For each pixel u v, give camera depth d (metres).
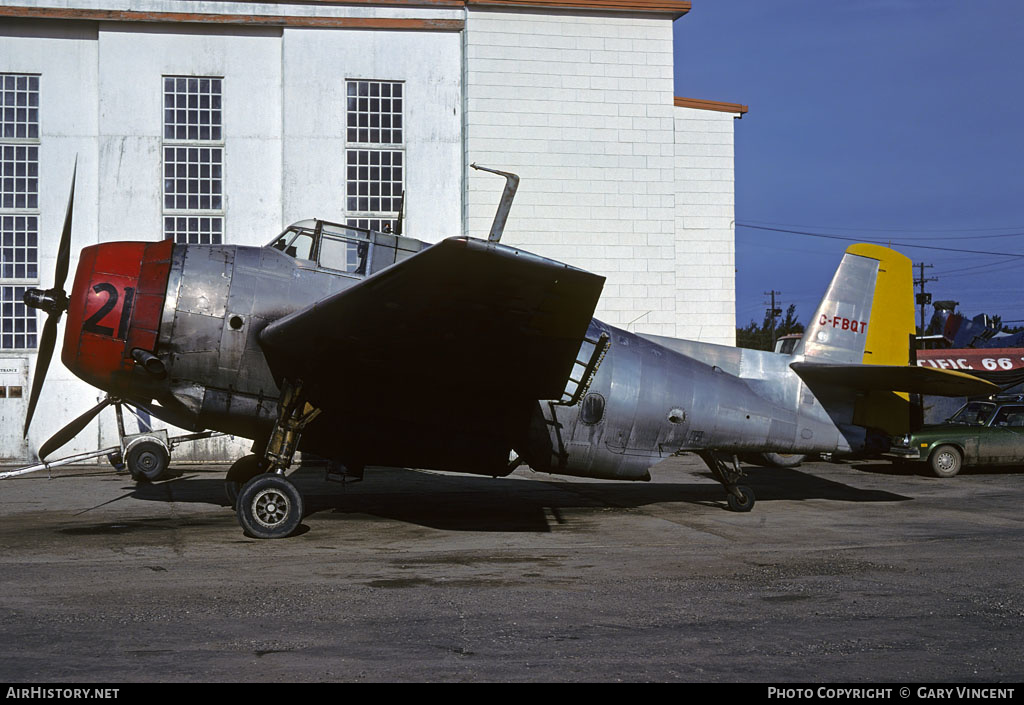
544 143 18.45
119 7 17.38
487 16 18.33
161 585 6.44
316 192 18.00
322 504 11.27
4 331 17.08
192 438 14.34
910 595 6.29
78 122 17.55
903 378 10.26
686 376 10.49
